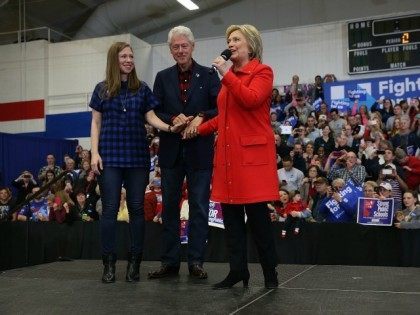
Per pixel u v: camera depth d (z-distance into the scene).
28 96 12.62
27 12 13.07
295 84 10.86
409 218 5.41
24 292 2.48
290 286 2.58
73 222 6.83
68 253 6.82
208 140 3.20
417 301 2.14
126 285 2.69
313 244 5.57
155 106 3.11
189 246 3.12
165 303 2.18
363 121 10.01
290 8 12.05
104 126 3.02
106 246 2.87
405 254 5.27
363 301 2.15
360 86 10.45
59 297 2.34
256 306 2.09
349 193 5.96
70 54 12.46
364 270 3.17
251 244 5.49
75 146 12.17
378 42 10.56
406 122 8.58
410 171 6.55
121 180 3.00
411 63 10.27
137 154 3.01
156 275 3.04
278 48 11.46
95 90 3.07
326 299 2.20
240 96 2.42
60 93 12.47
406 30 10.34
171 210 3.17
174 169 3.19
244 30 2.62
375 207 5.40
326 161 8.43
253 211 2.55
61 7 12.97
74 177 8.60
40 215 7.53
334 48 11.00
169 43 3.20
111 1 12.80
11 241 7.05
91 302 2.22
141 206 3.02
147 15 12.76
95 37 12.78
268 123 2.60
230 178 2.55
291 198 6.01
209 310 2.03
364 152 7.91
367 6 11.38
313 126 9.55
